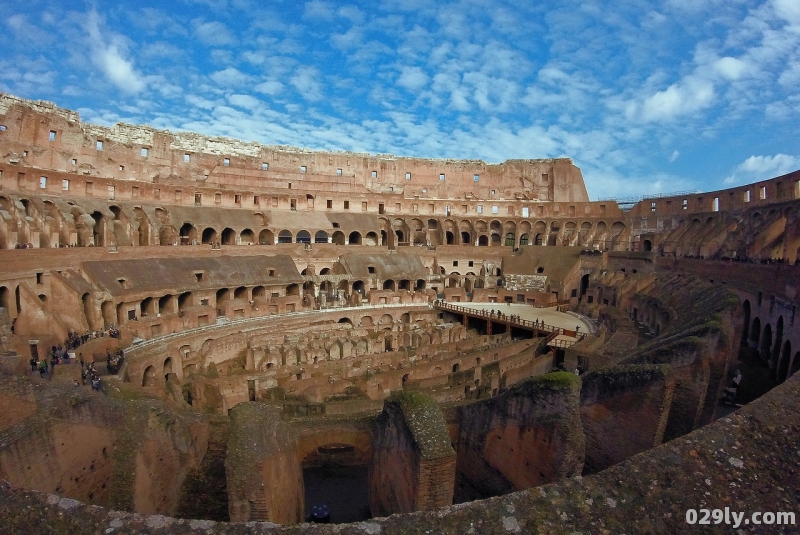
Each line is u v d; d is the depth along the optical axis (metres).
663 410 17.61
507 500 8.95
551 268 78.19
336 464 25.05
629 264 71.31
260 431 15.36
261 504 13.48
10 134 57.12
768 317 37.50
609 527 8.49
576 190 101.19
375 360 40.94
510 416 18.38
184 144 78.19
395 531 8.23
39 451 16.44
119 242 58.66
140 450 15.70
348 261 71.25
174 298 51.12
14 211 46.56
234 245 63.94
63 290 40.88
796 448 10.05
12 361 24.48
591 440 20.12
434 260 82.50
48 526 8.22
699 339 20.83
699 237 66.56
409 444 15.46
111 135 70.12
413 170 98.88
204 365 43.59
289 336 49.16
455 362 40.00
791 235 45.00
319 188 87.94
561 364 43.75
